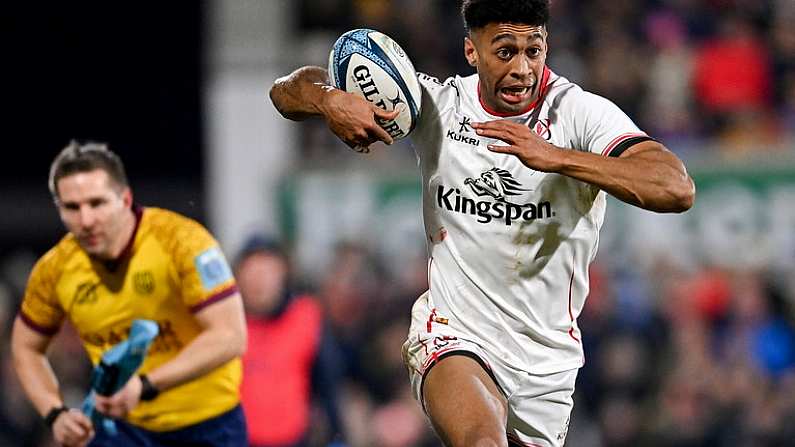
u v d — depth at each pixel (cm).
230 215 5031
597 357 3806
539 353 1722
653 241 4491
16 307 4000
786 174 4550
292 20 5175
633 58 5091
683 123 4994
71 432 2016
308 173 4675
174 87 5809
